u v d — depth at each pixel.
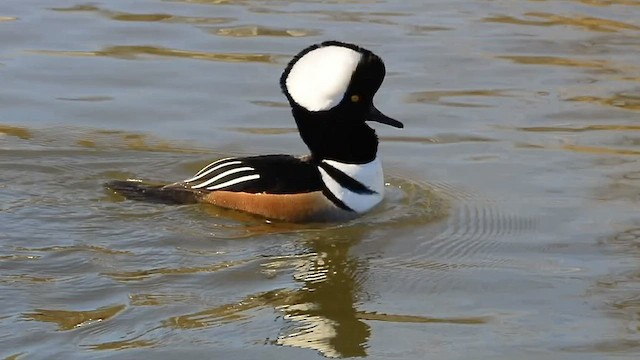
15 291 11.07
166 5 21.45
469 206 13.76
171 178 14.52
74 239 12.30
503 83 17.97
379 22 20.66
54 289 11.16
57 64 18.30
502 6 21.80
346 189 13.26
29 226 12.59
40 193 13.60
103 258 11.90
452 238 12.85
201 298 11.11
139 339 10.24
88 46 19.17
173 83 17.70
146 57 18.73
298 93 13.24
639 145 15.63
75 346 10.06
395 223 13.21
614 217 13.38
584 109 16.95
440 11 21.42
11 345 10.05
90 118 16.28
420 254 12.43
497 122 16.48
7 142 15.20
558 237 12.88
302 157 13.60
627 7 21.73
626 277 11.83
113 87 17.50
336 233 12.86
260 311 10.90
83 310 10.77
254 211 13.09
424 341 10.45
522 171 14.81
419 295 11.44
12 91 17.19
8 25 19.98
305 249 12.38
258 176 13.16
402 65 18.58
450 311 11.09
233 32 19.94
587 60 18.94
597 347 10.36
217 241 12.45
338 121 13.22
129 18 20.61
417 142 15.82
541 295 11.44
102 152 15.05
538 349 10.31
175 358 9.95
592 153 15.38
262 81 17.81
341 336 10.49
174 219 12.88
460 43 19.64
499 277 11.87
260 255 12.16
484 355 10.19
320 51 13.28
